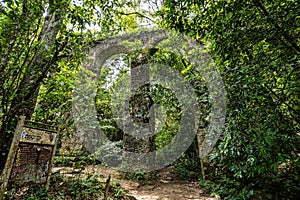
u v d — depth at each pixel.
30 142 2.53
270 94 2.11
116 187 3.62
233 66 2.31
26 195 2.54
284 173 3.22
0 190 2.10
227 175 3.76
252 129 2.07
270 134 2.02
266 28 1.95
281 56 2.07
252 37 2.02
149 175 5.02
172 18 2.72
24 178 2.48
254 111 2.12
